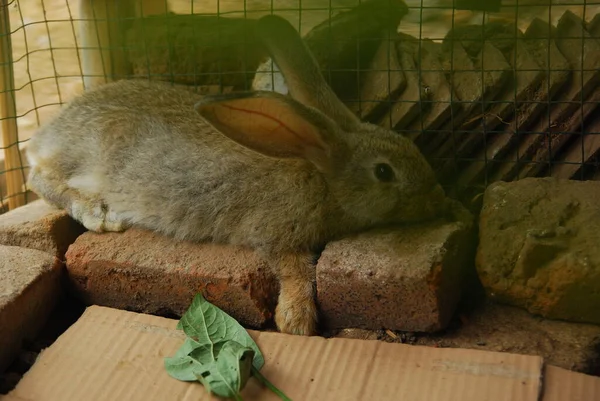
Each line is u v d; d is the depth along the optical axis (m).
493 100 0.78
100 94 0.79
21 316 0.68
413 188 0.69
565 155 0.78
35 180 0.79
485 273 0.68
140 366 0.63
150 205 0.75
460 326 0.68
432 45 0.84
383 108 0.81
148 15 0.90
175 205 0.74
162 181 0.74
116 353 0.64
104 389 0.61
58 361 0.64
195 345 0.64
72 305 0.75
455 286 0.68
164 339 0.66
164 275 0.70
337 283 0.67
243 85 0.87
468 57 0.81
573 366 0.63
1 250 0.73
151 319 0.68
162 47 0.86
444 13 0.99
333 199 0.71
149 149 0.75
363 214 0.71
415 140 0.79
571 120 0.77
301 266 0.71
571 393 0.58
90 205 0.77
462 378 0.60
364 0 0.87
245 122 0.67
